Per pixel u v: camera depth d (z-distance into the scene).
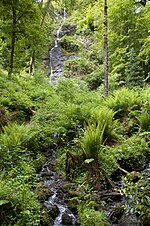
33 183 4.30
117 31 13.84
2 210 3.27
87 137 4.62
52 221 3.56
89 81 16.25
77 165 4.66
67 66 19.94
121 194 3.79
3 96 8.09
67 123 6.18
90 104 7.85
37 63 18.22
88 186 4.20
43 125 6.57
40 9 11.79
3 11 10.34
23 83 10.40
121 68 14.59
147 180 4.15
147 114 6.14
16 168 4.46
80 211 3.67
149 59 12.92
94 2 12.39
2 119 6.53
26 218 3.24
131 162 4.81
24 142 5.38
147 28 12.53
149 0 13.02
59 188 4.28
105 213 3.65
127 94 8.13
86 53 19.92
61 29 25.41
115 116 7.32
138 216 3.43
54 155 5.55
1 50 11.67
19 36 10.82
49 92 10.09
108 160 4.65
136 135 5.80
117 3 12.48
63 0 17.48
